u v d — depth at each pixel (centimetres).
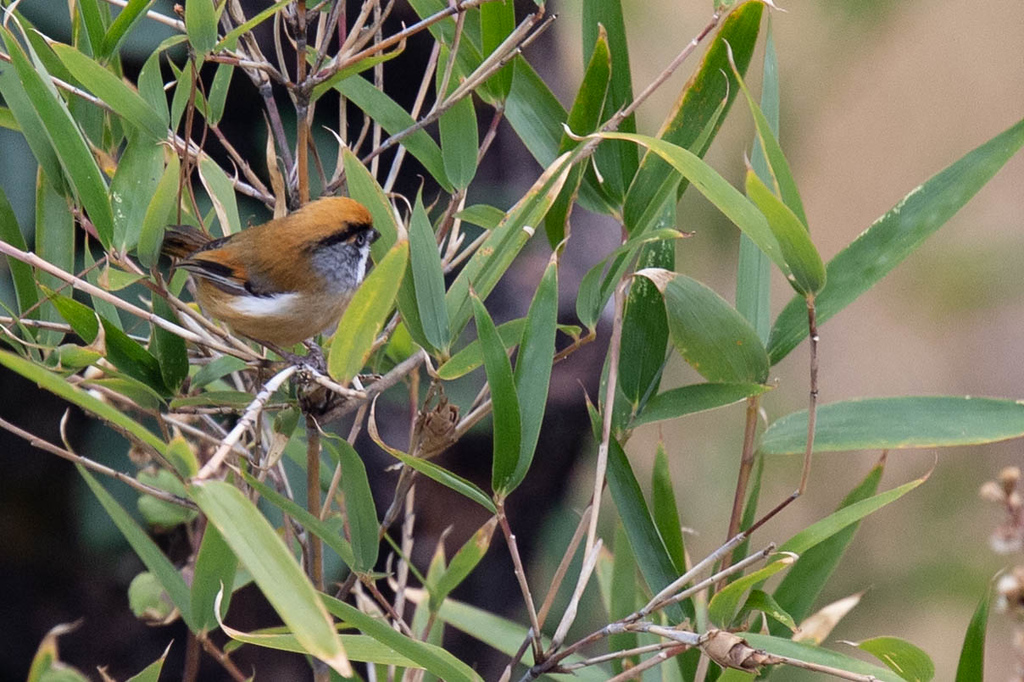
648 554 616
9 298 859
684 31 1538
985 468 1561
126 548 980
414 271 561
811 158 1852
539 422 556
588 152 570
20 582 978
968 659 602
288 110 948
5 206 613
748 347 588
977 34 1873
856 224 1861
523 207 566
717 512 1461
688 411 616
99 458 958
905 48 1866
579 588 546
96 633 1001
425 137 652
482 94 655
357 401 559
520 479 547
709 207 1480
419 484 1070
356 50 602
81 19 620
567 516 1146
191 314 562
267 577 392
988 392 1720
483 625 745
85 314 557
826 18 1573
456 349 998
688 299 576
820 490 1548
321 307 697
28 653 990
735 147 1457
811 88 1595
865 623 1411
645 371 634
